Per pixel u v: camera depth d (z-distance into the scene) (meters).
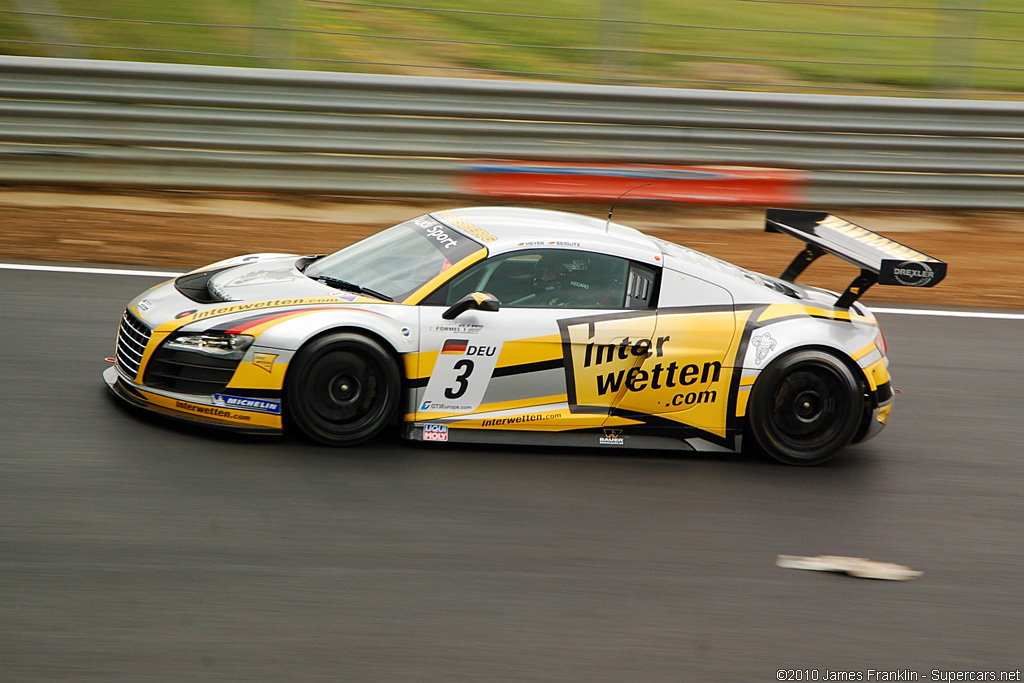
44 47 26.25
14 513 10.11
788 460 13.38
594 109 24.25
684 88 26.98
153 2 29.22
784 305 13.53
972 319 20.20
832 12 31.05
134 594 8.97
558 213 14.56
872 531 11.66
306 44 27.78
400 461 12.10
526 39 29.53
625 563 10.32
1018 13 32.41
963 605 10.16
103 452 11.60
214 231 21.77
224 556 9.70
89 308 16.81
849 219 25.31
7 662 7.90
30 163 22.67
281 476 11.39
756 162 24.80
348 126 23.42
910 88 28.53
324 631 8.69
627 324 12.81
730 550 10.84
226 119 22.98
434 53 28.34
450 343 12.25
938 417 15.41
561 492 11.82
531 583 9.77
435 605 9.23
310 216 23.31
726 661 8.83
